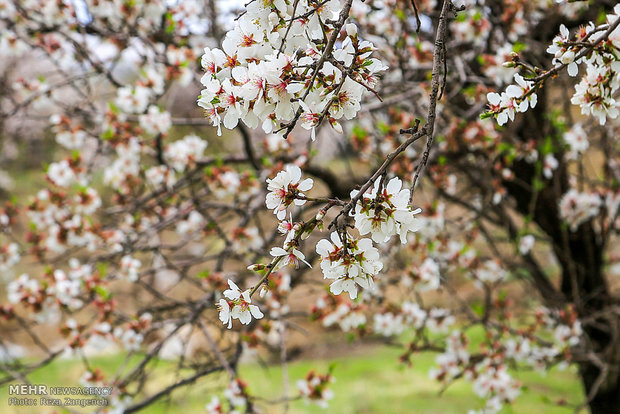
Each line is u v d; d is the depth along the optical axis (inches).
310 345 296.7
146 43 133.3
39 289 121.3
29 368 120.3
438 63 50.6
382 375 257.3
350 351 290.4
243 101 50.2
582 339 142.1
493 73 106.0
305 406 228.8
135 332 119.1
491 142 123.6
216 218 145.3
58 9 125.9
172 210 147.5
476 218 128.6
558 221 148.9
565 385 240.8
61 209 133.0
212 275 122.8
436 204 127.7
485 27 117.6
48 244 132.4
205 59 51.6
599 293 153.4
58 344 288.7
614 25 53.2
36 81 141.7
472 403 225.3
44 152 385.1
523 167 142.3
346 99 50.4
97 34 134.0
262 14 50.8
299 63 50.0
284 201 50.1
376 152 140.6
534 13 121.8
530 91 55.6
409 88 125.0
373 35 127.5
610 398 148.7
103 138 124.9
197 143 137.8
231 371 110.8
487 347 131.2
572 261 139.2
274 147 141.9
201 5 141.9
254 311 50.4
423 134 48.5
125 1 124.6
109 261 131.3
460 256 136.6
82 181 132.4
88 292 121.0
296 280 131.4
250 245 133.8
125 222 143.1
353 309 129.8
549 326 137.2
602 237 142.8
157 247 127.3
